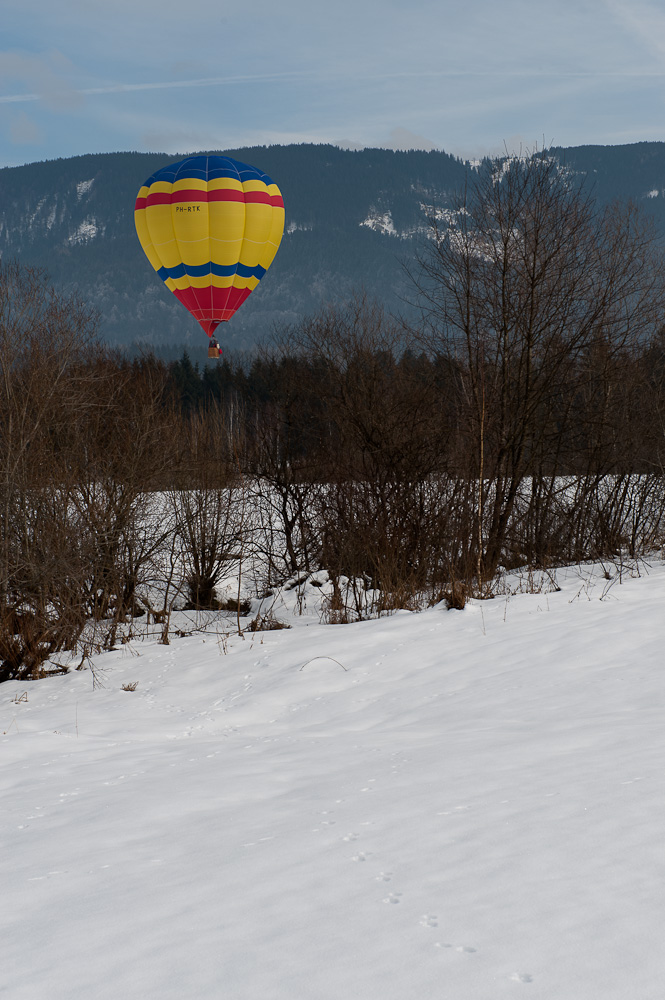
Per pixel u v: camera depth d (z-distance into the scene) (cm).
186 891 367
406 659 1108
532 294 1762
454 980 260
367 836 418
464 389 1734
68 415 1647
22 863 451
